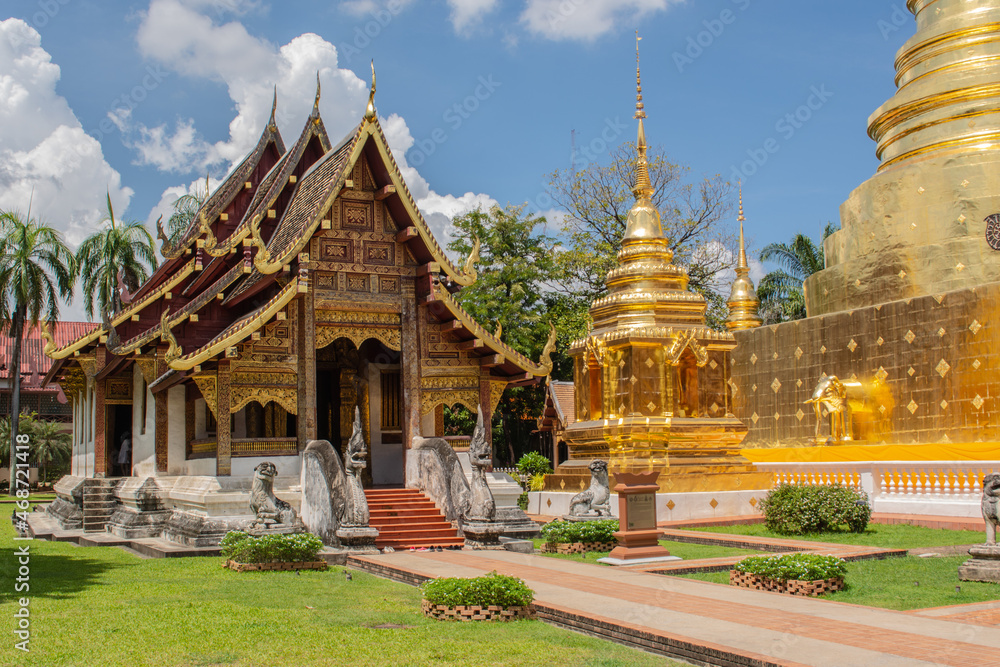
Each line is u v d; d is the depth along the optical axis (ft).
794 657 25.41
